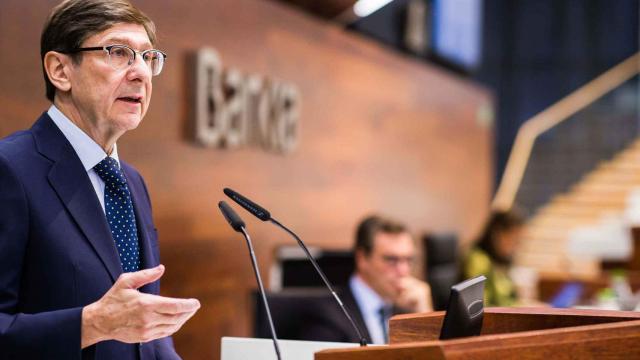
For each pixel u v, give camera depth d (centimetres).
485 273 758
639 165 1788
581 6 1936
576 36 1938
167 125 602
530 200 1789
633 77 1881
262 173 726
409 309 525
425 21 1241
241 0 697
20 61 470
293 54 785
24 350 212
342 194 883
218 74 646
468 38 1415
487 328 237
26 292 230
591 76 1928
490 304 746
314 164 823
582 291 874
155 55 259
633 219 1466
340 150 880
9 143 238
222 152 667
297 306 461
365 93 941
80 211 239
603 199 1734
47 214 233
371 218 534
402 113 1042
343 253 550
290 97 758
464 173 1272
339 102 879
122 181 257
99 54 244
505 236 768
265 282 718
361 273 523
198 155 636
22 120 471
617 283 798
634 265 920
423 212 1116
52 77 248
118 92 245
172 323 211
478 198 1333
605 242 980
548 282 895
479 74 1897
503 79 1931
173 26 609
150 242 267
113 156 261
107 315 210
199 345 635
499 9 1936
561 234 1683
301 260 550
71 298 231
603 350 192
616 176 1783
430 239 836
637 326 196
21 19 471
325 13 895
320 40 838
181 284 616
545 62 1931
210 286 647
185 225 621
